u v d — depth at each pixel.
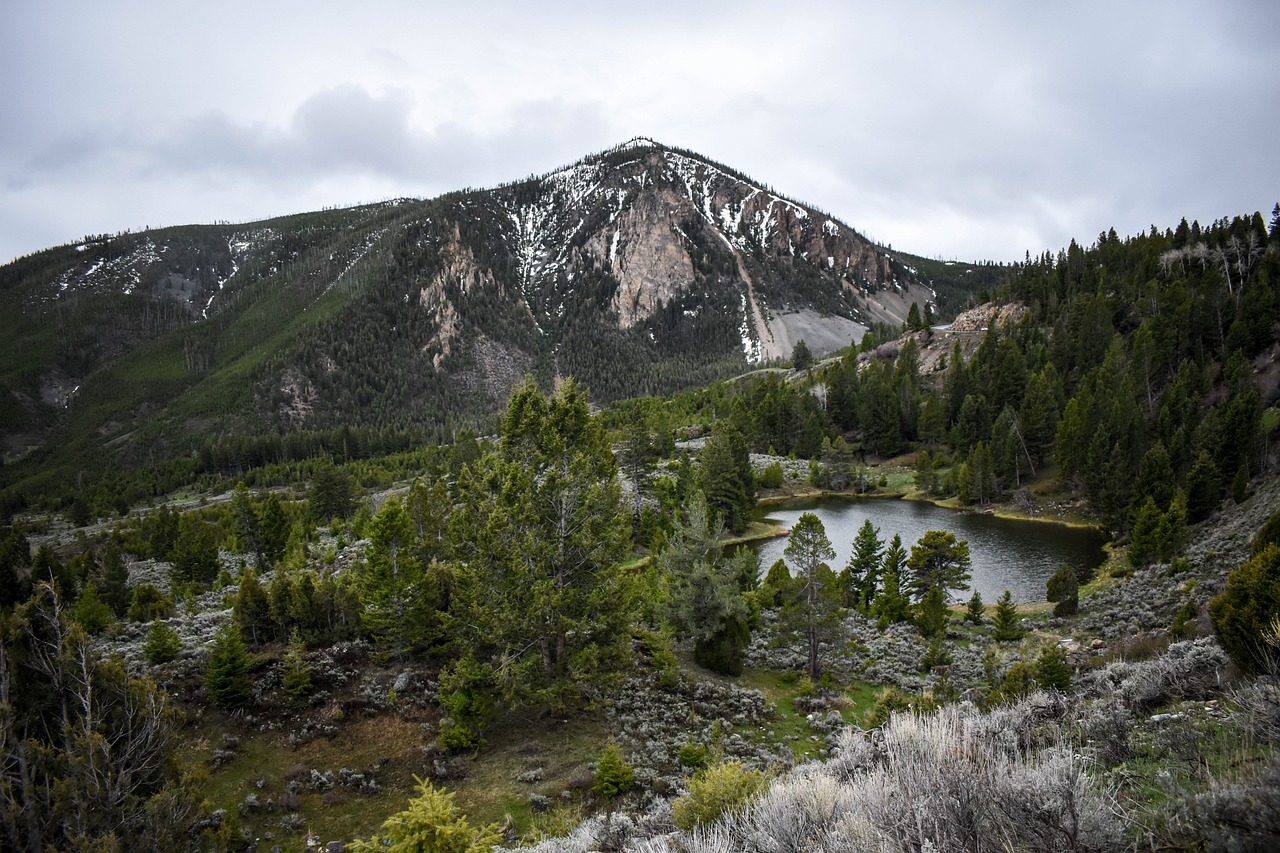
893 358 148.12
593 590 23.05
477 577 22.20
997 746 7.16
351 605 27.47
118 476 168.75
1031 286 138.50
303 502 94.00
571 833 14.06
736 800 9.81
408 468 127.81
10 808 9.55
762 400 128.50
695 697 25.00
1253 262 99.69
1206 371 77.62
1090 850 4.38
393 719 21.58
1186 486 51.97
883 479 95.62
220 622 30.19
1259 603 9.66
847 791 7.01
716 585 28.73
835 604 29.14
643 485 66.88
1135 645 20.56
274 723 21.08
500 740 20.98
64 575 44.34
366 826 16.84
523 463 23.27
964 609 44.25
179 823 11.12
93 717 11.06
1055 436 85.81
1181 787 5.12
